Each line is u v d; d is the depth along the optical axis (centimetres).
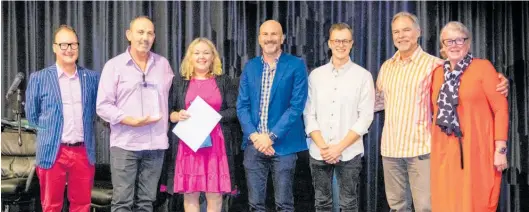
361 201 434
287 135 347
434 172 337
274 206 432
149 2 430
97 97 351
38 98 354
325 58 429
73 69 361
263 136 339
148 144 349
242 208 425
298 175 428
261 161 347
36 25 434
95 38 433
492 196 333
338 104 347
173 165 357
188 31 430
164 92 357
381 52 430
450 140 333
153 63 359
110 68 350
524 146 433
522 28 431
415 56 345
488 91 324
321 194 353
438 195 336
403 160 346
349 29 352
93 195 371
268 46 348
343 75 351
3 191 375
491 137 330
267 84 349
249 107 352
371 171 431
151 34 352
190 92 352
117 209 346
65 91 356
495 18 432
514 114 433
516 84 432
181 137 343
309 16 430
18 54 434
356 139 342
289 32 430
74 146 356
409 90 340
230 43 431
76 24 433
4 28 434
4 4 433
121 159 346
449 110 329
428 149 338
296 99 344
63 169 356
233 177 355
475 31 432
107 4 431
